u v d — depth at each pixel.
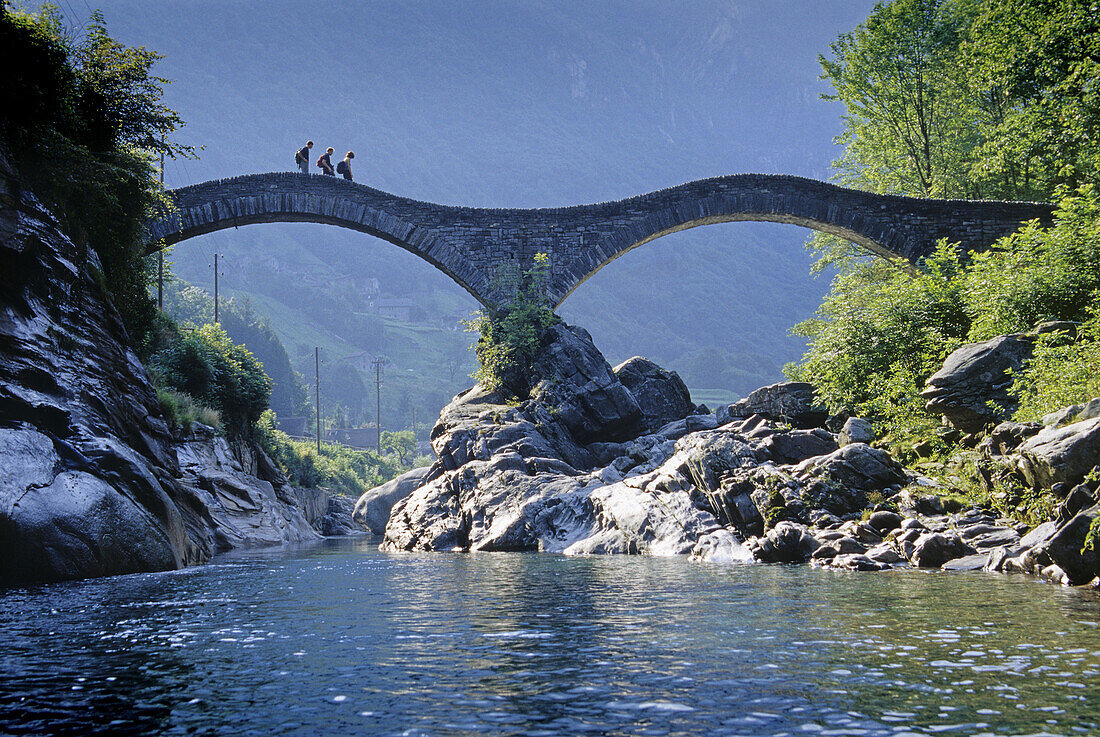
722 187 33.78
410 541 21.70
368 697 5.12
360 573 12.98
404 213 33.47
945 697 4.90
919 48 37.88
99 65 20.91
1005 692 4.97
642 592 9.79
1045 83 26.00
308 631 7.39
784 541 13.55
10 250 13.52
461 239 33.47
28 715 4.78
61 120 18.41
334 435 131.50
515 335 30.00
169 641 6.95
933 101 39.09
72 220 17.73
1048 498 11.66
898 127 39.81
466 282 33.38
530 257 33.50
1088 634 6.56
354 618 8.13
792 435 17.48
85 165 18.39
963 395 16.34
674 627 7.34
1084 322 16.14
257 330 162.38
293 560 16.55
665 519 16.14
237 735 4.41
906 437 17.56
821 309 36.88
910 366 20.41
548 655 6.26
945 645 6.28
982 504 13.58
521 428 25.62
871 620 7.41
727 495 15.52
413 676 5.65
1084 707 4.64
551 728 4.48
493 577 11.99
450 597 9.70
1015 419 15.03
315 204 33.28
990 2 26.97
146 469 14.90
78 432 13.73
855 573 11.25
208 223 32.72
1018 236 21.75
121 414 15.92
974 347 17.11
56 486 12.20
